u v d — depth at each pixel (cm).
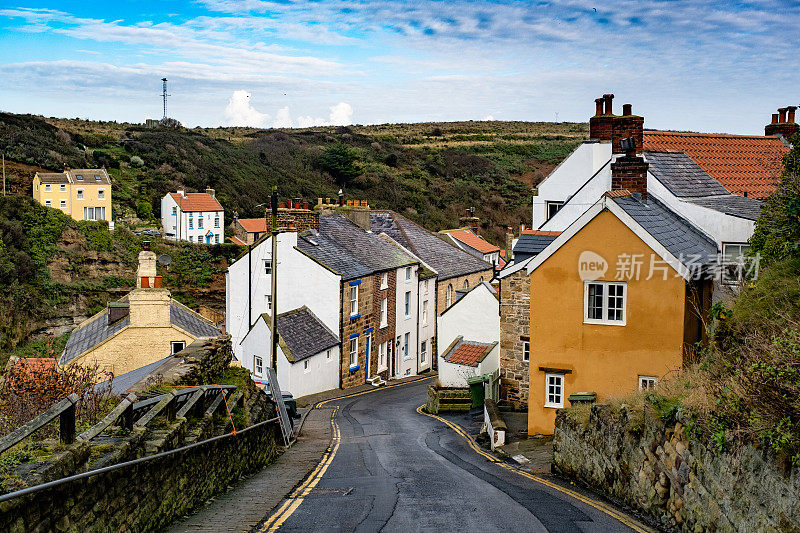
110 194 6869
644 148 2447
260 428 1636
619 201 1872
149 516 918
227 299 3809
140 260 3005
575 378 1872
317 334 3394
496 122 16288
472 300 2988
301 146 10950
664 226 1900
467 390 2803
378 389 3606
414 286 4306
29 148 7525
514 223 9188
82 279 5672
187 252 6119
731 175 2541
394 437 2177
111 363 2916
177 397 1098
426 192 9612
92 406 1198
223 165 9019
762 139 2872
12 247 5381
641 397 1314
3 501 595
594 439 1390
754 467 812
